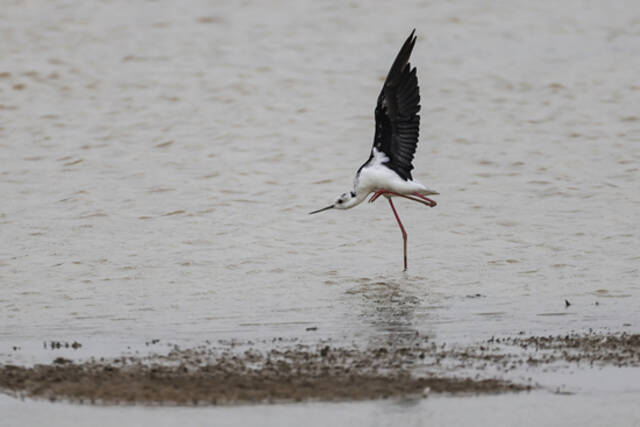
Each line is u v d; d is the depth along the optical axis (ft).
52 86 92.79
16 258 51.49
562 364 32.73
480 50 108.27
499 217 60.08
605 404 28.63
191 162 73.05
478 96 92.27
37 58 100.42
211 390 29.58
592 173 70.08
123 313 41.73
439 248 53.98
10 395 29.25
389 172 44.11
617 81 96.48
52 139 78.18
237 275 48.75
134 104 88.12
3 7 119.55
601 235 56.03
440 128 82.69
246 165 72.28
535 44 110.63
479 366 32.45
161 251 53.06
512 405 28.53
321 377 30.99
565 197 64.69
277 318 40.70
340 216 60.59
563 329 38.32
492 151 76.07
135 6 122.72
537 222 59.06
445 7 125.59
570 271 49.26
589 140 79.05
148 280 47.73
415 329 38.40
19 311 42.16
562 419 27.40
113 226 58.03
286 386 29.99
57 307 42.86
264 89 93.40
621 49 108.37
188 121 83.66
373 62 103.04
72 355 34.40
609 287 46.14
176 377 30.96
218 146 77.25
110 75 96.48
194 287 46.47
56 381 30.53
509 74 98.84
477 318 40.40
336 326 39.06
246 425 26.71
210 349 35.12
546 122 84.23
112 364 32.76
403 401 28.81
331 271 49.49
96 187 66.18
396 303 43.37
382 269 49.96
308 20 118.93
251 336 37.45
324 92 93.09
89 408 28.09
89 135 79.41
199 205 62.54
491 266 50.42
